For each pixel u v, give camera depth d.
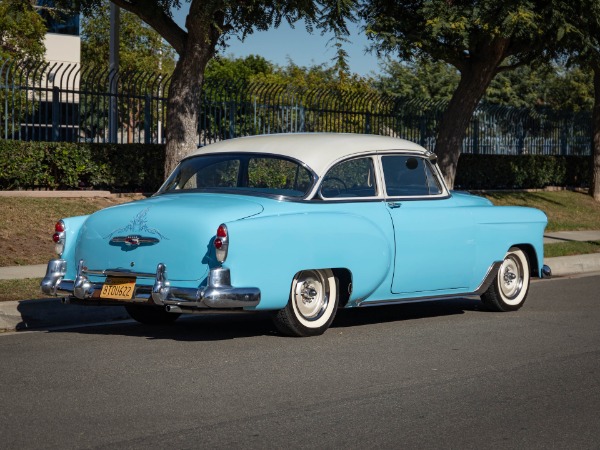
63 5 16.58
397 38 19.38
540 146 29.86
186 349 7.94
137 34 42.50
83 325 9.45
